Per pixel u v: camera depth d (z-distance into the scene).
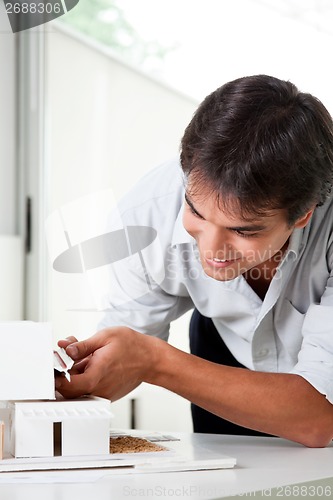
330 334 1.03
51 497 0.67
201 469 0.81
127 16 2.76
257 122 0.84
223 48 2.60
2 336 0.86
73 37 2.84
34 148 2.90
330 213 1.12
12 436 0.82
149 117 2.75
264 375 1.01
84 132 2.83
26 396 0.79
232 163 0.83
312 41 2.50
